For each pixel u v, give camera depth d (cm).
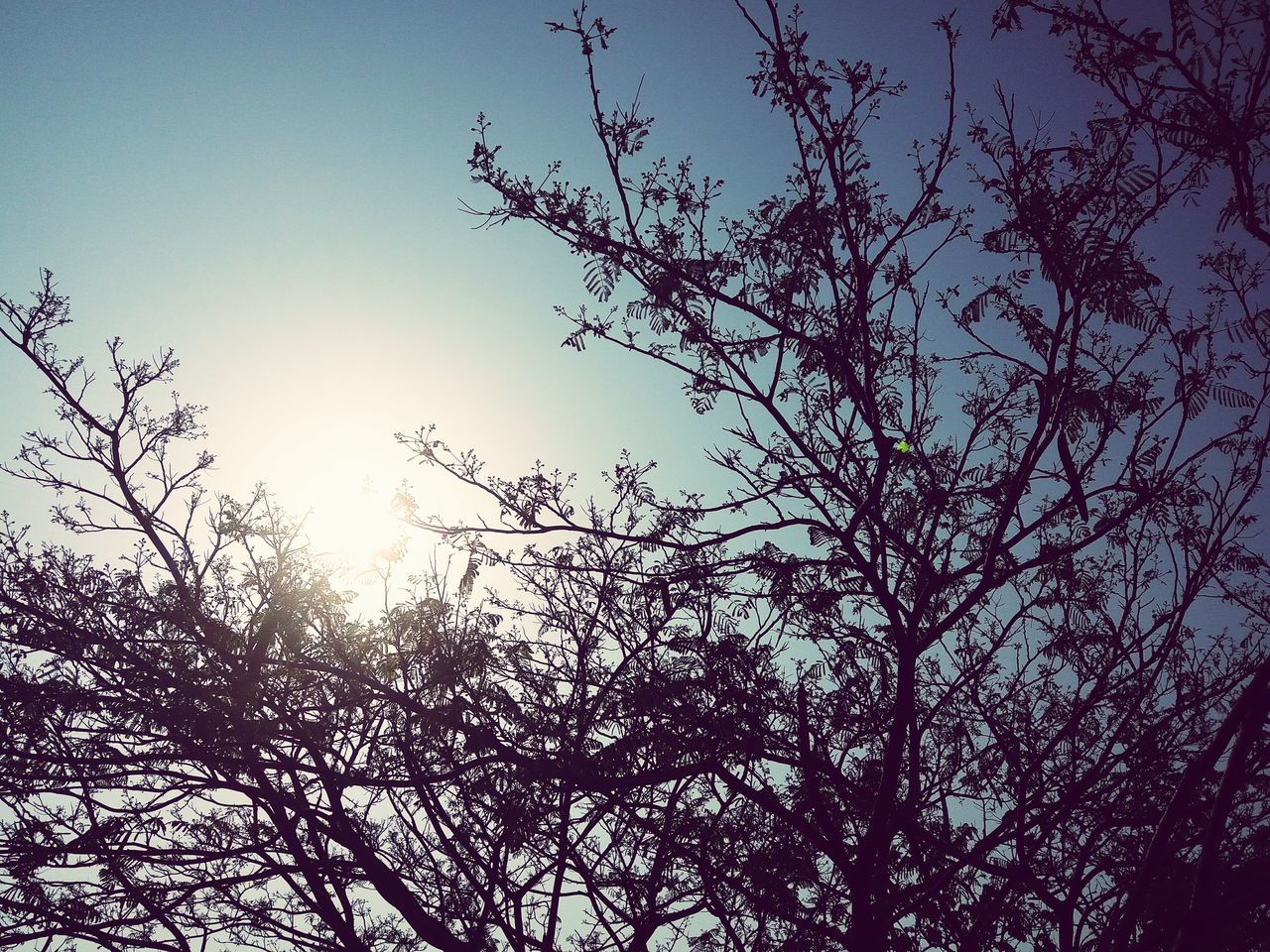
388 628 780
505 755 692
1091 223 632
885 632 824
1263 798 769
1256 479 732
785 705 791
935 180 679
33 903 790
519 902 817
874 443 696
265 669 745
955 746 873
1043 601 843
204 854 776
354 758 747
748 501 789
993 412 805
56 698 715
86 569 818
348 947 915
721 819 803
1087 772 792
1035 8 588
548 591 870
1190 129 570
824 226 700
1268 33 532
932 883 685
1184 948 507
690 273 734
